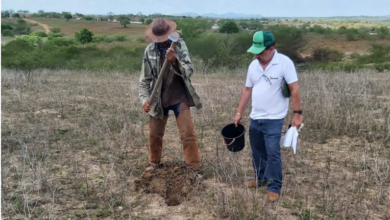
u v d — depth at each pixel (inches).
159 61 182.2
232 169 188.7
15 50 1177.4
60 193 171.9
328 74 545.6
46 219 150.7
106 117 296.7
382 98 385.7
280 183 168.4
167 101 184.4
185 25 1286.9
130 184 182.4
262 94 165.2
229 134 177.9
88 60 1116.5
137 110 321.4
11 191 172.4
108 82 501.0
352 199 169.0
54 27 3508.9
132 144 238.1
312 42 2121.1
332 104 306.8
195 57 905.5
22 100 360.2
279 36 1370.6
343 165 207.0
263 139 173.3
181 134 186.1
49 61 1019.3
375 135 257.1
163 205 165.0
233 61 971.9
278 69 162.2
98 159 212.7
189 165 188.4
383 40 2294.5
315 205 164.9
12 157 210.1
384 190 175.8
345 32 2546.8
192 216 156.3
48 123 280.8
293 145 159.0
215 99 362.9
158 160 197.6
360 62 1347.2
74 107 335.0
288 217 155.6
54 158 212.2
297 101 162.2
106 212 157.5
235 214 152.6
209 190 175.6
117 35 2642.7
